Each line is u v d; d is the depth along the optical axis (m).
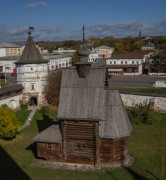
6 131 42.09
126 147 32.81
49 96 65.50
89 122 31.58
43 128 48.62
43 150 33.81
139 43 186.25
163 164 32.97
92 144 31.78
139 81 91.00
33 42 66.56
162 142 41.38
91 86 32.84
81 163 32.50
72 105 32.50
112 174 30.33
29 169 32.50
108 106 32.69
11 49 147.12
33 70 65.19
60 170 31.86
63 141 32.72
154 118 52.09
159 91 72.62
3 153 37.72
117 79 96.56
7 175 31.14
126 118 33.31
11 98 61.53
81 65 32.91
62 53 149.50
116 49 167.50
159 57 102.00
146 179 29.27
